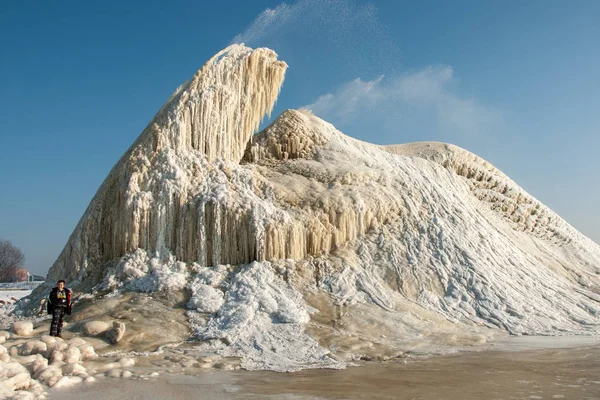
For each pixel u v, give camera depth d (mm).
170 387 9289
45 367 9922
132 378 10094
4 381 8367
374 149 27469
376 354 13289
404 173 25062
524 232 26938
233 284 16922
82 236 19078
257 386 9516
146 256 18094
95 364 11234
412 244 20609
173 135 20562
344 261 19125
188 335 14195
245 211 18906
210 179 20094
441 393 8930
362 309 16641
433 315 17250
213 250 18375
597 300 20844
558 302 19656
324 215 20250
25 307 18016
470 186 28750
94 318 14898
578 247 27000
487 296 18766
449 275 19531
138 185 19062
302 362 12281
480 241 22156
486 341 15266
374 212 21516
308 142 25250
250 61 23344
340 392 9016
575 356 12805
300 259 18984
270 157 24781
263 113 24203
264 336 14125
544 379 10094
